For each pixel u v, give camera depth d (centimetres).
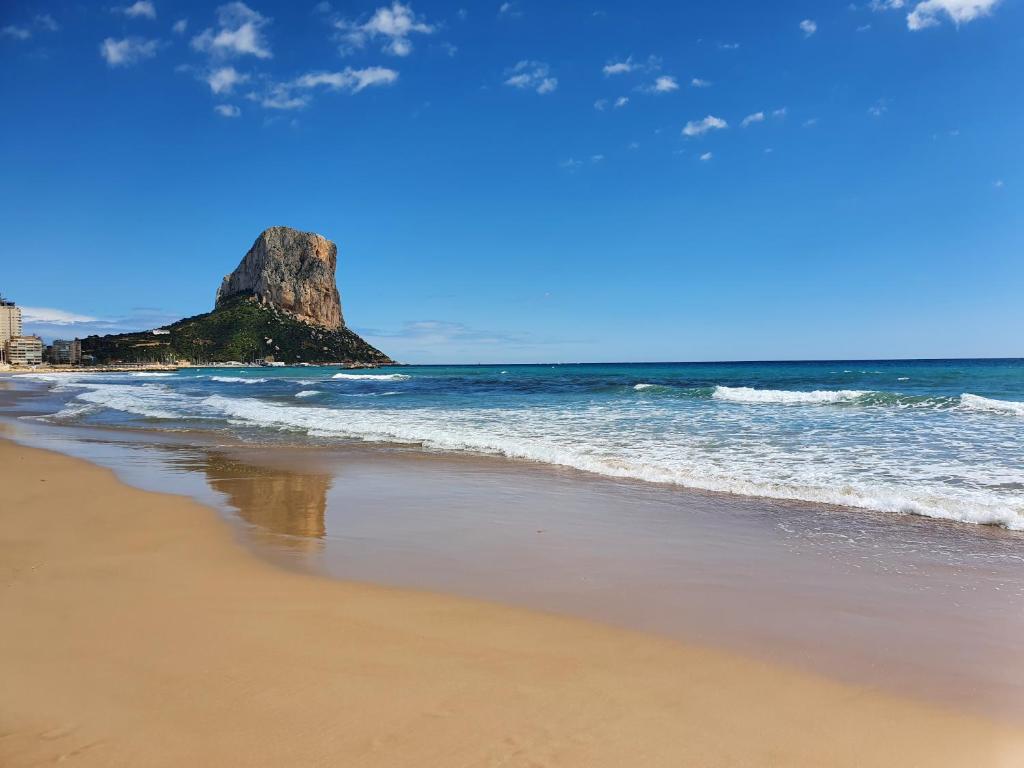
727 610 429
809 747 264
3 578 476
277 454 1215
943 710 299
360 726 272
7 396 3597
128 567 509
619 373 6519
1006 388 2720
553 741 263
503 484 898
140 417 2042
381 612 416
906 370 5475
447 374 7194
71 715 277
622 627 397
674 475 912
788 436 1274
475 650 357
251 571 505
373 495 836
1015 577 499
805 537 617
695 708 296
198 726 270
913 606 438
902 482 830
